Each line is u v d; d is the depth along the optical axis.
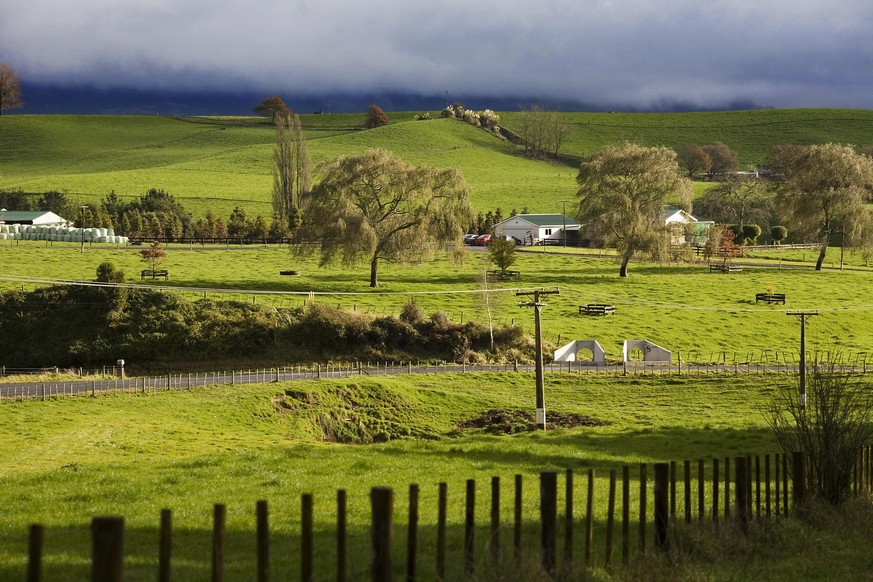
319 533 49.59
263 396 147.00
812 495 52.22
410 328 198.00
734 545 43.16
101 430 115.12
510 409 150.12
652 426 122.44
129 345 187.38
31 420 121.69
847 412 55.34
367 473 75.00
